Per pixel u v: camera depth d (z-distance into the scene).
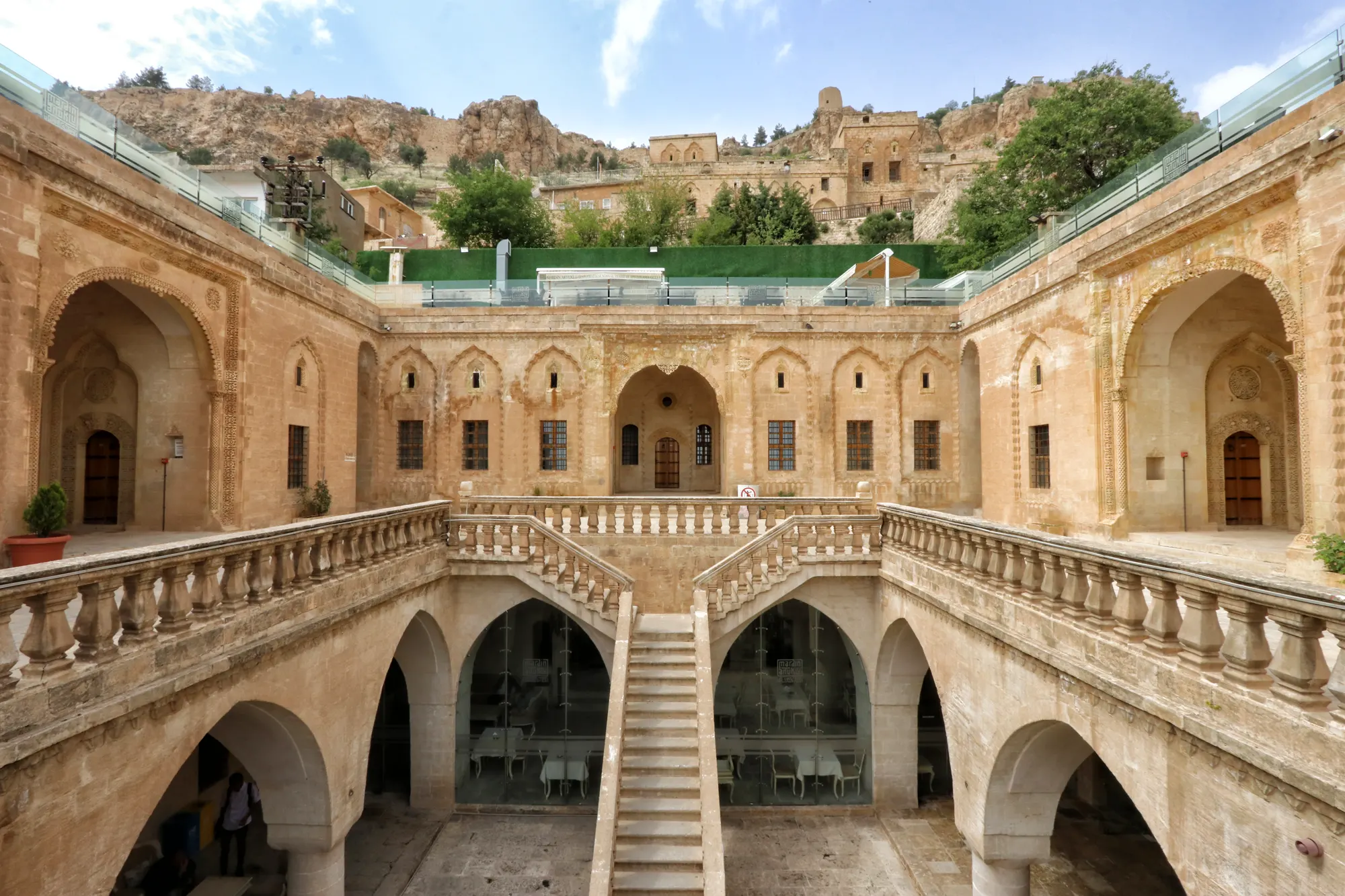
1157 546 13.53
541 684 19.27
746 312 22.91
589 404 22.77
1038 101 28.36
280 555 8.68
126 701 5.98
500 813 14.95
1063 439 16.50
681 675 12.37
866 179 59.22
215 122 85.31
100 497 16.19
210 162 71.88
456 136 98.25
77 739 5.64
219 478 15.30
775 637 19.02
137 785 6.29
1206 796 5.52
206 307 14.84
